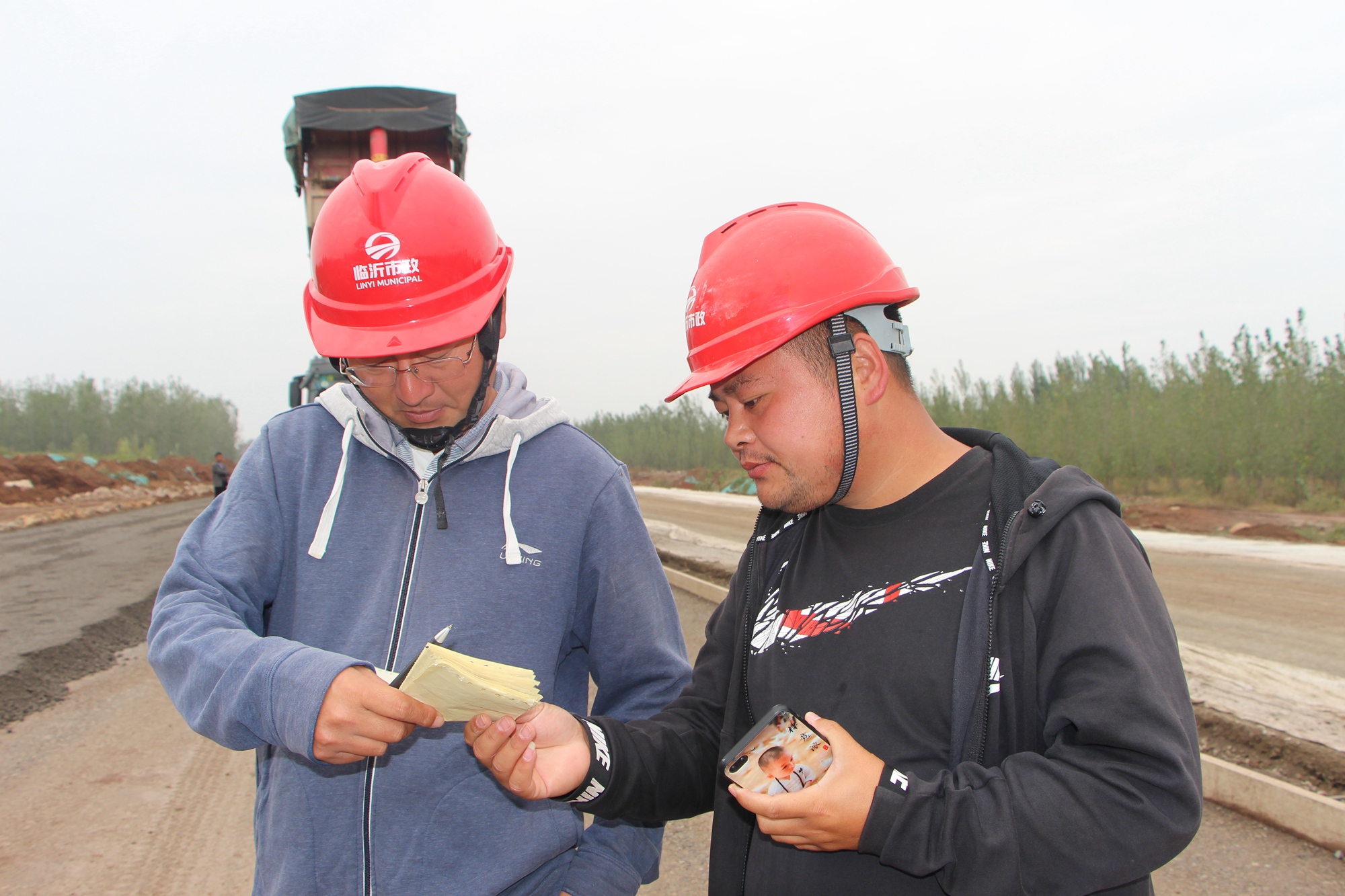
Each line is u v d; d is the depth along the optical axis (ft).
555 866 4.58
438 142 21.79
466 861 4.17
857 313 3.74
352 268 4.23
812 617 3.82
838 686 3.59
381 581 4.34
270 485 4.50
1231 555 32.19
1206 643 17.13
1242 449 51.96
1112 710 2.82
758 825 3.45
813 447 3.65
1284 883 8.18
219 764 12.50
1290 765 10.53
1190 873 8.43
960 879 2.86
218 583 4.08
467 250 4.39
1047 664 3.12
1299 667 14.66
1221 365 59.26
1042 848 2.77
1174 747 2.74
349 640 4.26
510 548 4.43
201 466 171.32
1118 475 61.46
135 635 21.85
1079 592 3.08
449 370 4.22
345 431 4.56
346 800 4.10
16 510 76.59
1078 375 82.23
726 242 4.04
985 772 3.03
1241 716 11.80
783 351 3.65
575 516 4.64
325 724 3.14
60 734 13.88
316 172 21.77
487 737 3.43
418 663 3.10
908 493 3.81
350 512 4.47
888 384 3.78
